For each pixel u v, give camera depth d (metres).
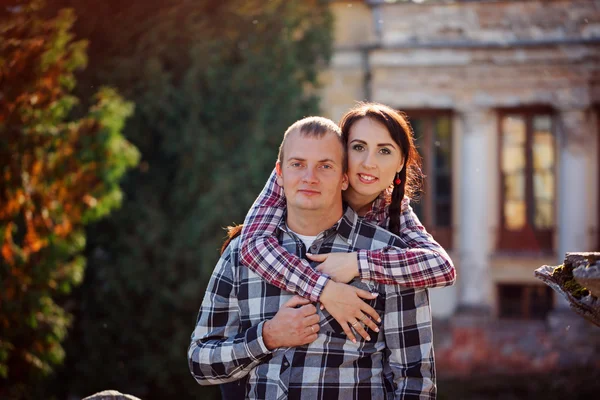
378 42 15.64
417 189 2.75
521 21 15.24
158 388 11.31
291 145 2.27
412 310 2.29
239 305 2.33
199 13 11.10
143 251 11.13
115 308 11.21
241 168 10.98
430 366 2.28
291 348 2.22
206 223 10.82
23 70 5.27
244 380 2.40
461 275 15.52
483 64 15.38
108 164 6.19
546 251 15.52
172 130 11.28
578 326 14.35
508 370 13.87
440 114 15.83
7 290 5.73
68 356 11.16
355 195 2.54
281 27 11.46
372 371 2.24
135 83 10.77
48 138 5.64
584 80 15.07
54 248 6.03
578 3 15.03
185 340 11.00
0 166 5.39
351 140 2.42
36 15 5.43
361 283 2.29
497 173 15.80
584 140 15.19
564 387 13.09
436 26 15.53
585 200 15.24
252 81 11.27
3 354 5.76
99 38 10.05
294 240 2.36
